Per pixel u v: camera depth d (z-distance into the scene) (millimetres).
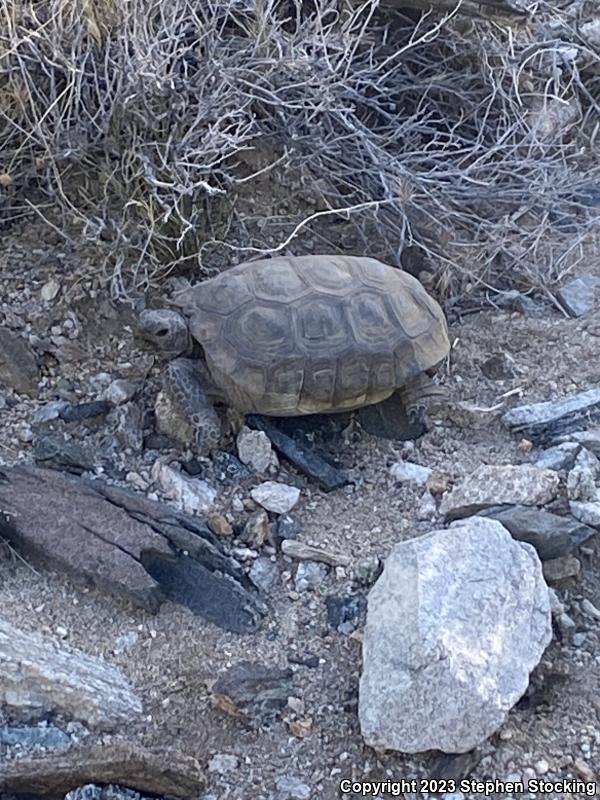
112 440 1789
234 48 2010
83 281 1903
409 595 1590
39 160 1892
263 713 1591
